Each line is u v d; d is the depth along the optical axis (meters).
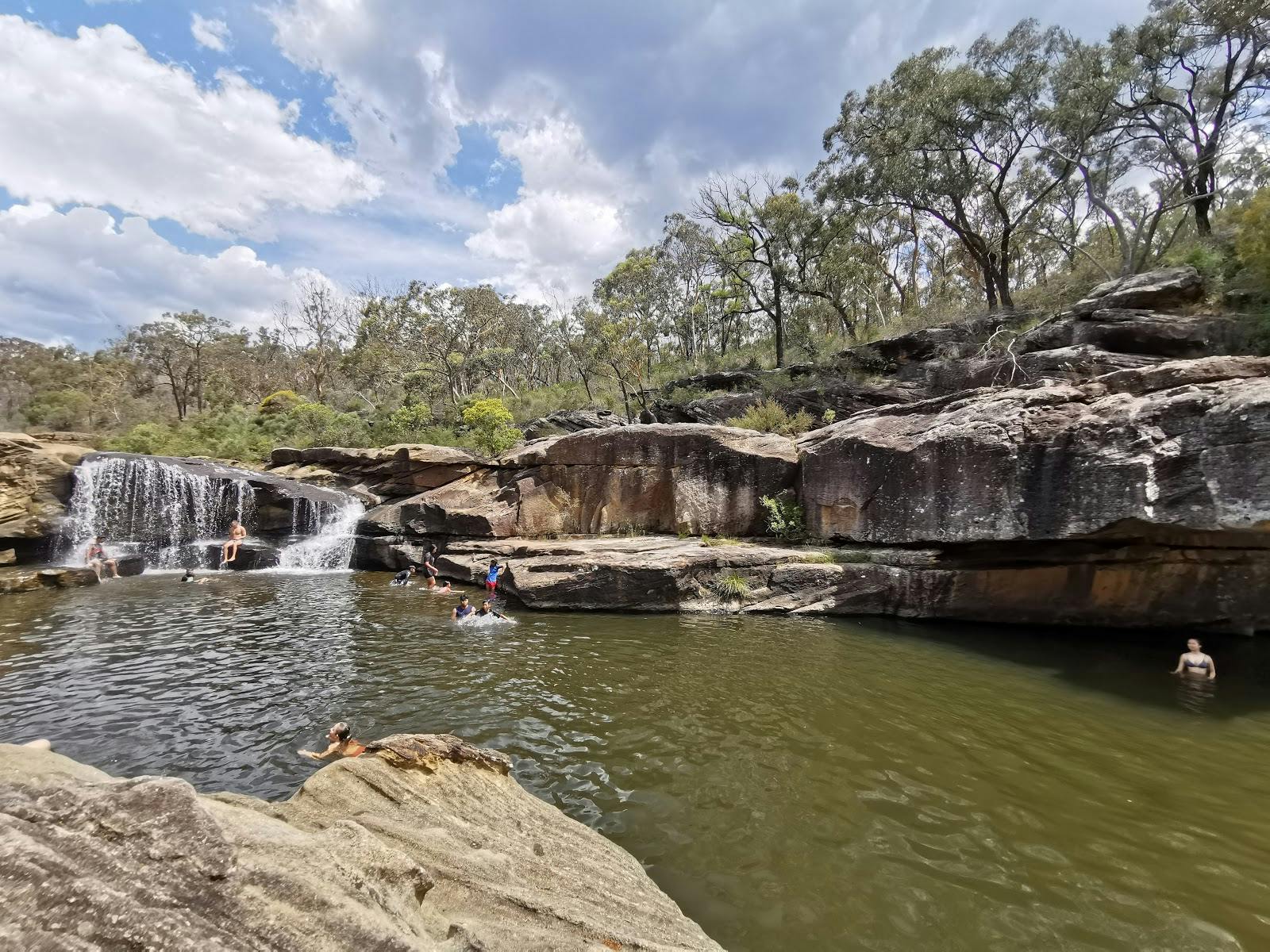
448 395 46.22
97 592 15.21
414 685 8.70
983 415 12.11
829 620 13.03
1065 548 11.52
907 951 3.81
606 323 34.12
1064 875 4.56
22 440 19.36
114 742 6.73
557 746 6.81
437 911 2.93
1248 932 3.96
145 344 48.03
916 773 6.22
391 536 20.95
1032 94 23.17
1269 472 8.16
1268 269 14.53
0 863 1.73
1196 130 22.16
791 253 31.31
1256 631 11.09
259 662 9.71
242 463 26.19
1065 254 36.00
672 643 11.08
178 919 1.90
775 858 4.78
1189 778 6.13
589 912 3.40
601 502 18.45
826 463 15.12
